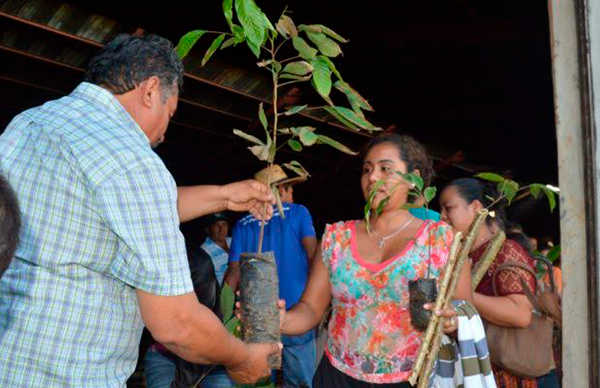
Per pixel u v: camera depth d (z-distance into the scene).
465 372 2.50
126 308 2.04
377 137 2.86
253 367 2.32
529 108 10.01
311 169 13.66
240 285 2.46
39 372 1.92
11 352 1.92
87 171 1.93
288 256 4.89
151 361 4.15
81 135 1.98
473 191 3.45
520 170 12.23
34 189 1.95
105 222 1.92
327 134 11.45
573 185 2.01
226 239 6.56
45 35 7.98
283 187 5.10
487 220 3.41
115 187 1.92
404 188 2.82
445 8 7.38
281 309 2.68
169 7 7.80
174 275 1.98
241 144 12.07
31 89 9.61
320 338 5.28
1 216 1.26
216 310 3.91
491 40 7.95
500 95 9.69
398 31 8.06
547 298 3.08
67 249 1.93
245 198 2.80
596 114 1.96
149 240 1.95
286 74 2.44
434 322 2.33
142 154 2.00
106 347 1.99
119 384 2.03
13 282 1.95
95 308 1.96
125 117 2.12
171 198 2.02
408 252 2.64
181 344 2.04
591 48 1.97
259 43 2.20
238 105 10.40
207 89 9.73
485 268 2.87
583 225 1.99
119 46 2.20
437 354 2.49
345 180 14.20
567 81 2.03
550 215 12.15
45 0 7.35
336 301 2.75
